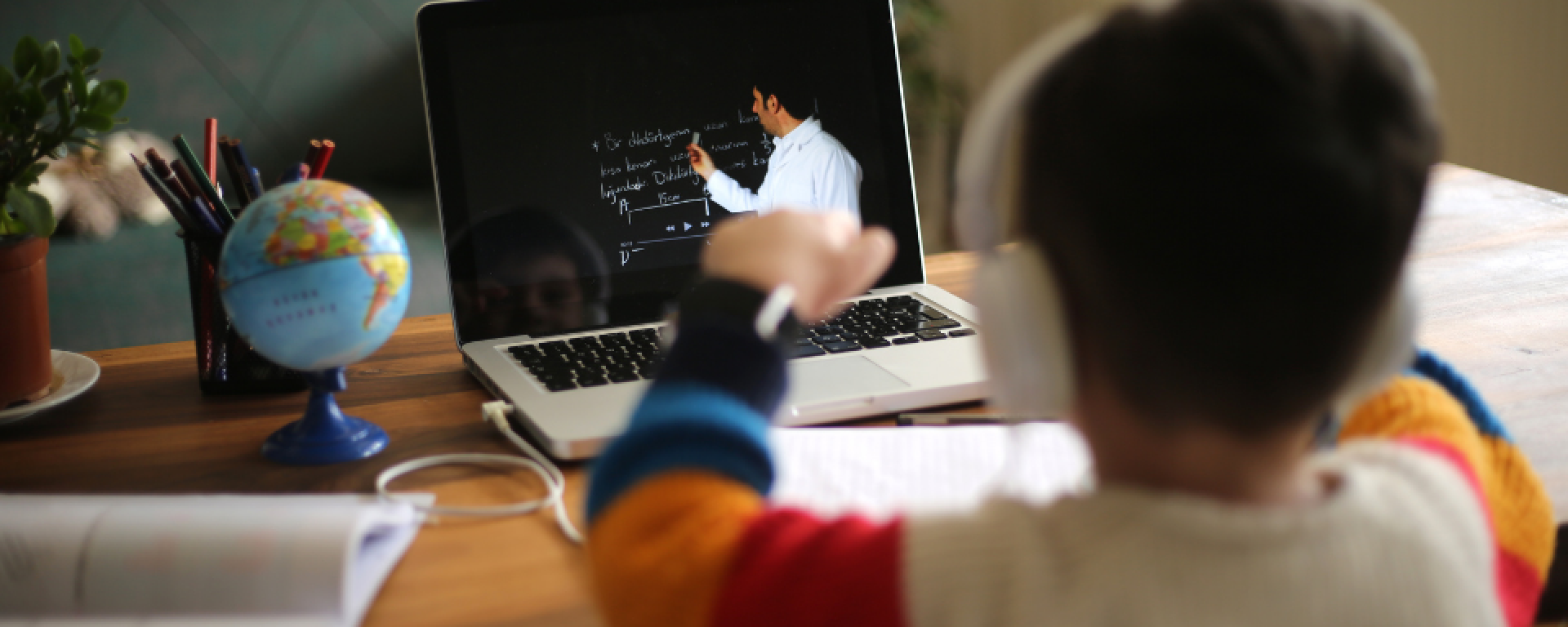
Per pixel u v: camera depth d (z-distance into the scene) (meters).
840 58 0.94
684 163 0.91
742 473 0.38
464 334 0.87
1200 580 0.32
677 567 0.36
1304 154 0.29
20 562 0.53
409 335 0.95
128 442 0.73
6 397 0.76
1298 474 0.36
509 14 0.88
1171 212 0.30
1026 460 0.66
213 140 0.80
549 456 0.70
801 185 0.94
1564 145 1.75
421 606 0.53
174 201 0.76
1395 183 0.30
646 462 0.38
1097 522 0.33
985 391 0.76
